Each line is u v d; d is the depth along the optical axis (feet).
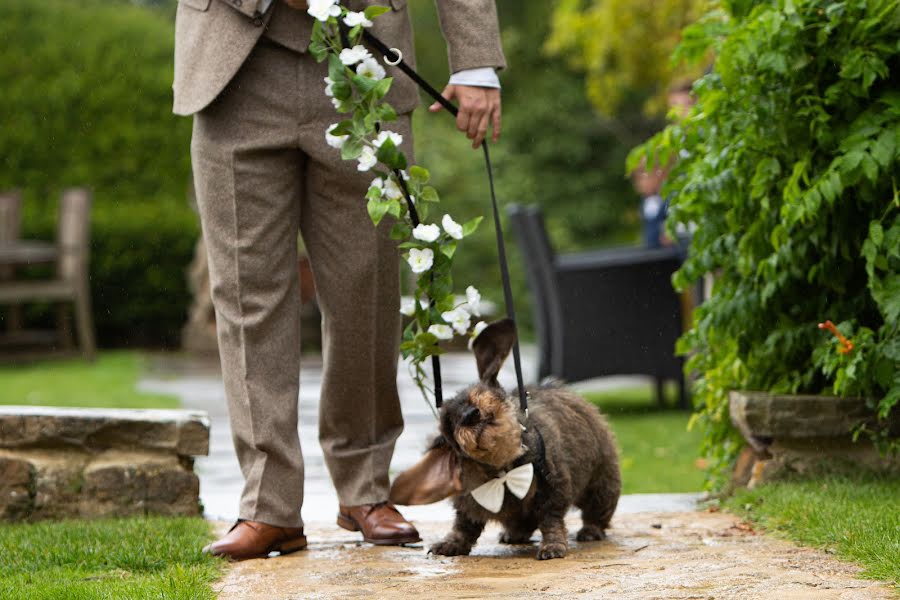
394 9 13.12
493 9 13.28
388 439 13.79
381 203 11.70
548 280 31.17
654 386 38.99
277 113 12.73
